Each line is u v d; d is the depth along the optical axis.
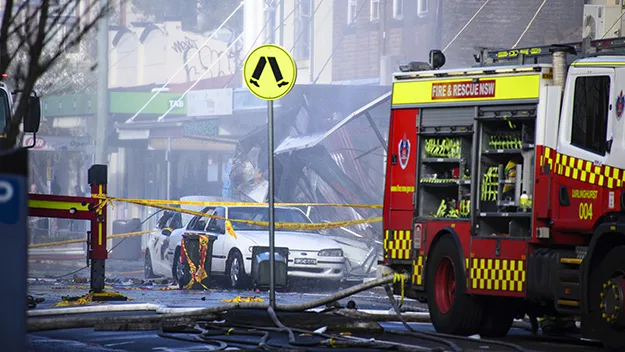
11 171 9.84
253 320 23.95
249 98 81.12
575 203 22.61
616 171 21.78
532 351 21.59
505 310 24.95
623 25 40.88
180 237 46.09
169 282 47.62
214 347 20.91
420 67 26.78
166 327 23.39
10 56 23.31
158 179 113.81
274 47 25.50
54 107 105.19
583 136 22.61
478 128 24.91
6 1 22.03
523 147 23.83
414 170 26.45
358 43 85.00
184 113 96.56
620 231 20.75
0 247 9.77
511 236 23.81
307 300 36.41
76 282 45.81
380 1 82.56
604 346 21.22
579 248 22.78
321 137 52.94
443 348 21.25
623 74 21.98
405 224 26.53
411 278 26.38
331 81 87.81
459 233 24.83
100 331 23.89
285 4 95.00
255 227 44.25
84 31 22.86
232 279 42.38
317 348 20.78
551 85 23.50
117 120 102.88
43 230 92.69
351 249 47.75
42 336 22.91
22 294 9.81
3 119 33.22
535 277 23.03
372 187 57.22
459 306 24.66
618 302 20.81
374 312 27.67
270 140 25.25
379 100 51.38
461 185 25.31
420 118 26.33
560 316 24.69
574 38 70.56
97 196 32.81
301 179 56.38
